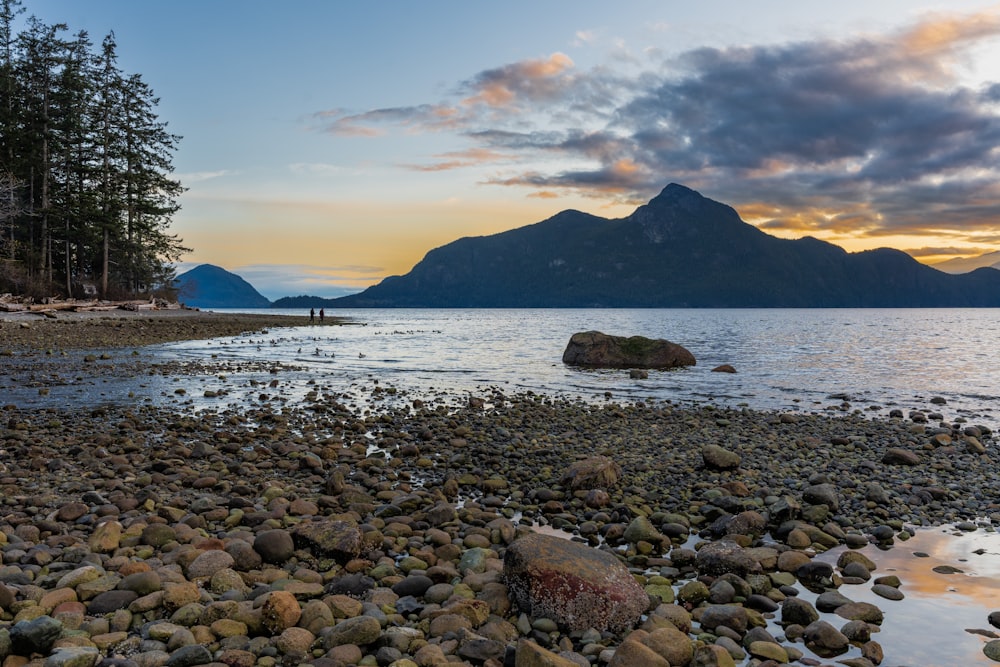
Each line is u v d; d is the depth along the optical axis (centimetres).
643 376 2414
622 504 786
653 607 527
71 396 1650
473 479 926
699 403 1800
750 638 475
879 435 1316
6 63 5422
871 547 686
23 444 1070
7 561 557
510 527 700
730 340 5116
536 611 497
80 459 973
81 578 507
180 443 1116
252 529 680
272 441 1174
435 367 2764
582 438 1263
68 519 696
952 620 512
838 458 1107
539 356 3428
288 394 1836
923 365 2944
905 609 533
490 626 473
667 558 646
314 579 558
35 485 829
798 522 727
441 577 560
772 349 4009
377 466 1006
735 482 881
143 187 6450
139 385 1888
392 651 422
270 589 516
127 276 6981
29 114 5369
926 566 630
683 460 1062
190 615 461
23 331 3381
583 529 717
